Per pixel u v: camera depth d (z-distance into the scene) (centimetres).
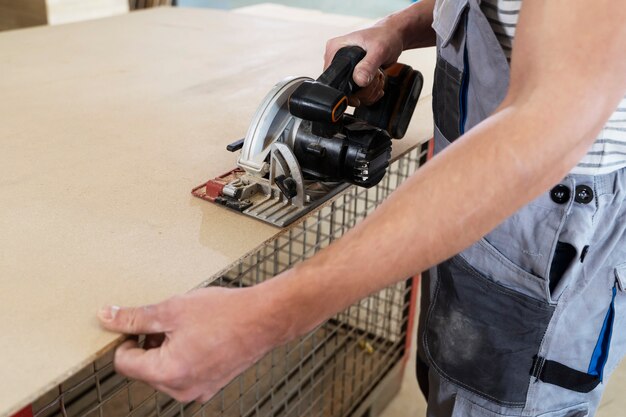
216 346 55
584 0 48
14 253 68
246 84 128
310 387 164
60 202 79
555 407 88
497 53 70
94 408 86
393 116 94
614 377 183
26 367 53
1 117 106
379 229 53
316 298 54
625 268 79
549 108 49
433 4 101
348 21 197
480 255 80
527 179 51
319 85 76
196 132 103
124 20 184
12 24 228
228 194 81
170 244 72
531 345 83
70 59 142
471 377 89
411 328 179
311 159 82
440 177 52
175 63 141
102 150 95
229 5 305
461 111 81
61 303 61
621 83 50
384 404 175
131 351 57
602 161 69
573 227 72
